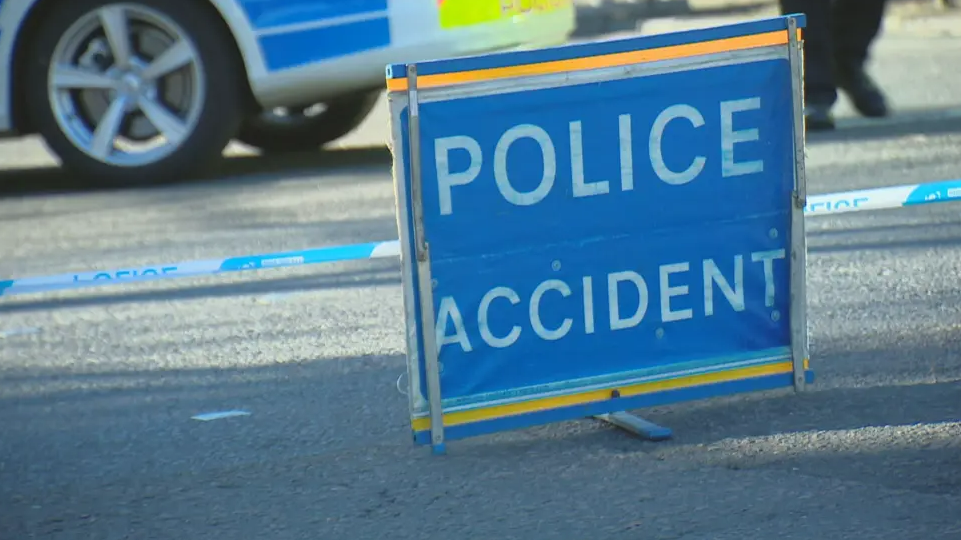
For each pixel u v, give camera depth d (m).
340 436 12.93
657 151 12.75
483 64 12.11
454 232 12.22
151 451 12.79
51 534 10.90
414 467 12.01
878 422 12.55
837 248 19.41
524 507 10.98
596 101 12.50
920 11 55.28
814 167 24.53
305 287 18.89
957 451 11.73
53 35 26.02
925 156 25.17
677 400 13.02
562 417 12.69
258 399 14.19
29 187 27.92
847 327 15.69
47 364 15.94
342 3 25.69
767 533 10.20
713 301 13.07
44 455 12.83
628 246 12.73
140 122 26.95
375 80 25.94
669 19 58.41
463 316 12.32
